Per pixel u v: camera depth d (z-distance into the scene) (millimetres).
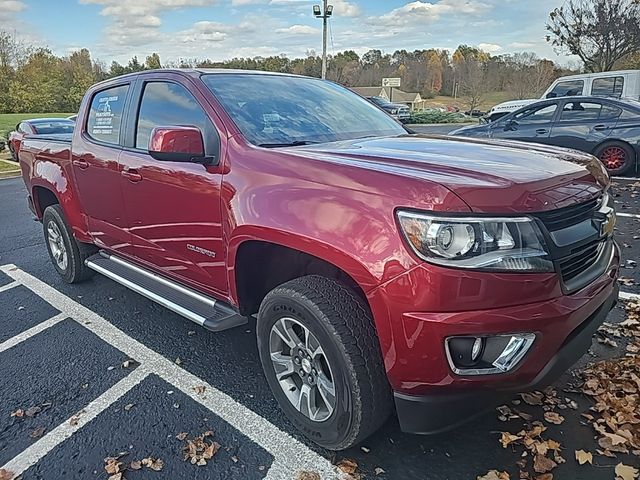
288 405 2619
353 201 2131
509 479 2264
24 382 3162
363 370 2191
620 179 8859
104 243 4055
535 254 1975
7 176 14547
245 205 2543
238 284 2789
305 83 3729
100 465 2422
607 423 2592
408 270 1941
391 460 2402
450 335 1922
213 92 3064
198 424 2711
